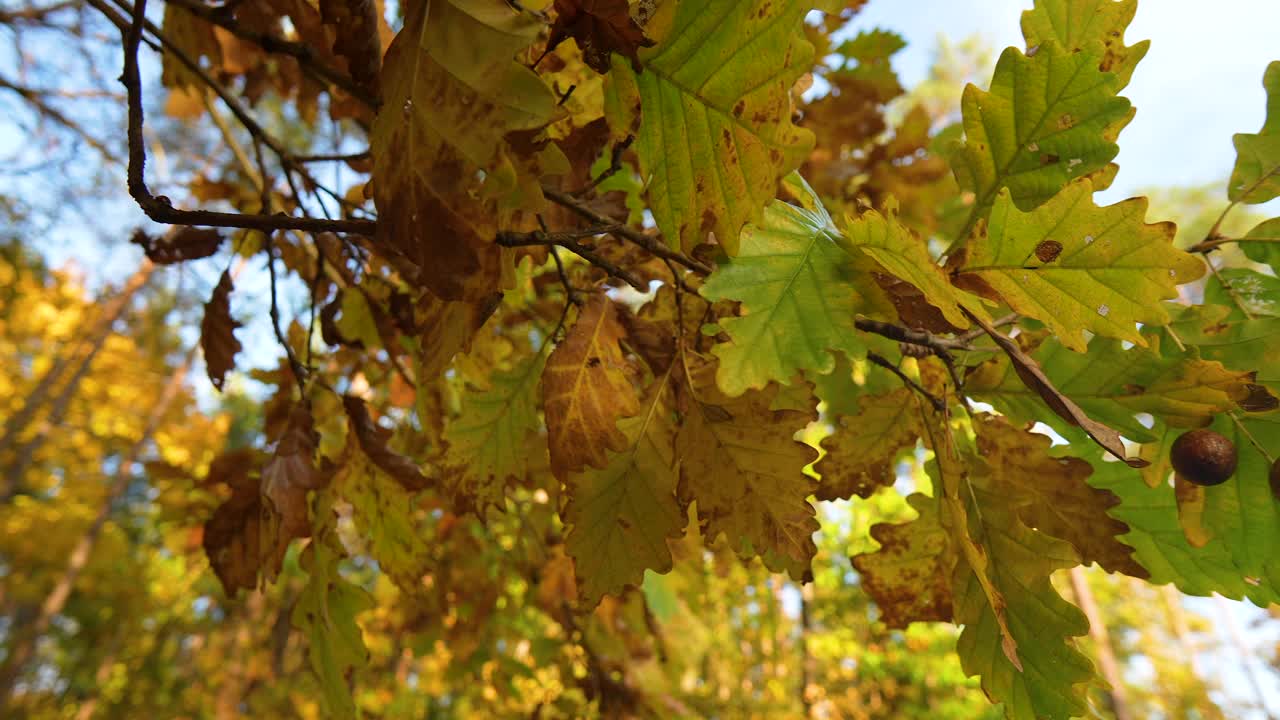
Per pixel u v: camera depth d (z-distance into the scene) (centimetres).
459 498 34
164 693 455
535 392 34
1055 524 30
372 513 43
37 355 392
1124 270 23
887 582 34
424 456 68
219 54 58
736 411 28
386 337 50
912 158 70
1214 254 32
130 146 22
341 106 54
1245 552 30
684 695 107
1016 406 31
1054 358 30
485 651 94
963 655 29
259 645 301
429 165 21
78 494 409
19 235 217
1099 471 33
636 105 24
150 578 453
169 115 81
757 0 21
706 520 29
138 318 363
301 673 299
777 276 23
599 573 29
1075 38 29
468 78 21
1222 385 28
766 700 299
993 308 32
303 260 55
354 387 69
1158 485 31
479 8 21
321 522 41
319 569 40
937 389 33
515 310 56
